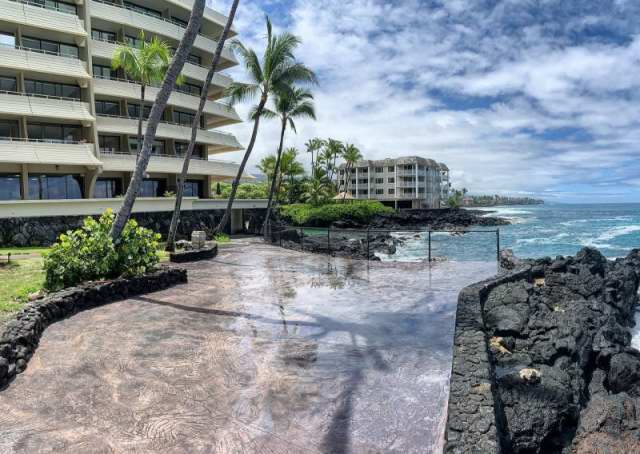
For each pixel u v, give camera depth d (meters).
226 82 36.62
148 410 4.34
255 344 6.27
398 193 93.44
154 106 11.51
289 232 27.33
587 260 15.14
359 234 41.88
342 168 101.38
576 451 5.46
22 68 23.77
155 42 24.80
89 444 3.75
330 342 6.35
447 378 5.07
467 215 77.50
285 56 25.73
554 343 8.01
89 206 22.67
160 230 26.33
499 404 5.25
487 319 8.85
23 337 5.81
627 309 12.35
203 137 34.00
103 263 9.39
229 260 15.68
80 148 25.48
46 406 4.44
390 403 4.47
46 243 20.97
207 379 5.06
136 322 7.41
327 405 4.43
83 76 26.03
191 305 8.66
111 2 31.05
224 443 3.75
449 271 12.95
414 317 7.72
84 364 5.53
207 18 36.56
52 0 26.81
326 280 11.48
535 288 11.16
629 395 7.00
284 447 3.69
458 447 3.51
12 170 24.31
